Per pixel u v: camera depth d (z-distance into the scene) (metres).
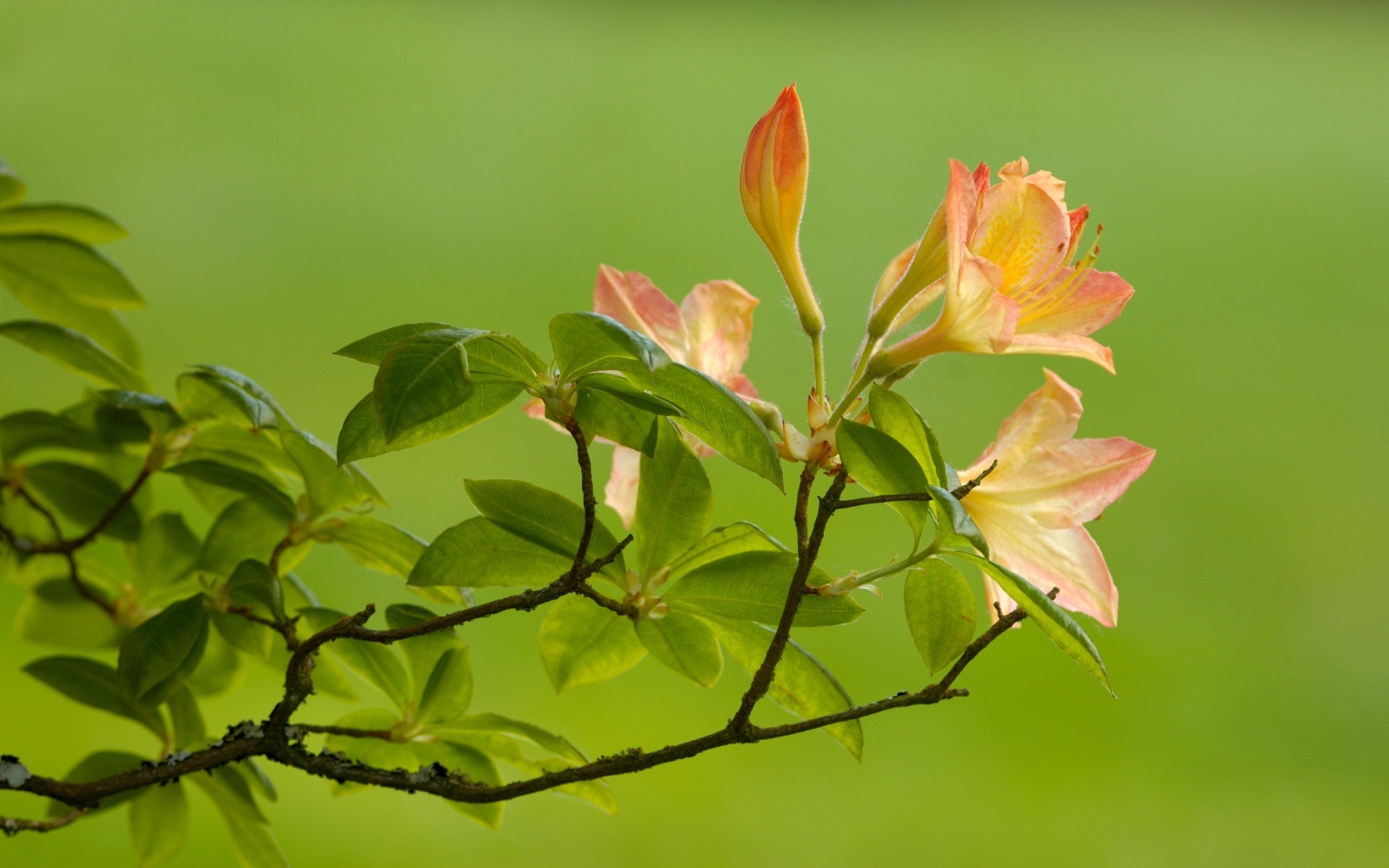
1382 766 3.39
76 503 1.59
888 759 3.00
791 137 1.47
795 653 1.50
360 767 1.50
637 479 1.52
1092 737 3.23
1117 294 1.48
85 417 1.58
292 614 1.56
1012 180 1.47
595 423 1.48
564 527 1.48
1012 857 2.95
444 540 1.49
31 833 2.38
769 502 3.43
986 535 1.48
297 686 1.49
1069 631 1.45
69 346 1.56
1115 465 1.48
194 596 1.52
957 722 3.15
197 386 1.54
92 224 1.59
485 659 2.97
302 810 2.62
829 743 2.98
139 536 1.58
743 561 1.48
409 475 3.51
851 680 3.18
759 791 2.88
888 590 3.30
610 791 1.53
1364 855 3.07
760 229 1.48
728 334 1.51
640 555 1.49
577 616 1.51
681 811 2.75
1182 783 3.17
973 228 1.47
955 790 2.96
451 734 1.53
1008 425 1.49
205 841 2.50
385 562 1.55
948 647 1.49
